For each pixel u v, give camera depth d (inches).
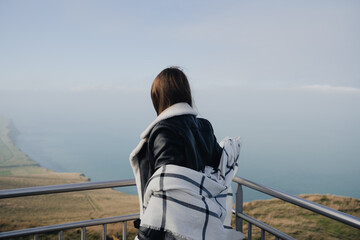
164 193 40.5
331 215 45.3
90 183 57.5
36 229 55.9
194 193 40.7
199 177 42.3
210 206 41.6
